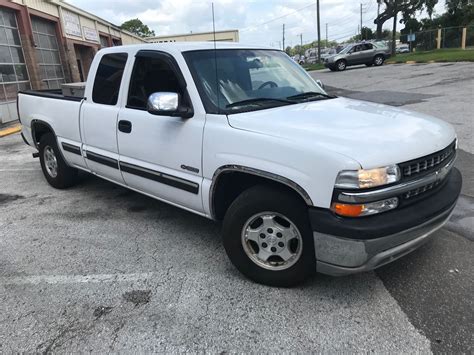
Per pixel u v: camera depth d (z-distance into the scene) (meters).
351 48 29.03
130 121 3.90
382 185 2.48
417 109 9.66
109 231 4.20
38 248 3.87
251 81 3.66
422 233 2.67
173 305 2.89
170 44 3.72
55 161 5.52
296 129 2.81
